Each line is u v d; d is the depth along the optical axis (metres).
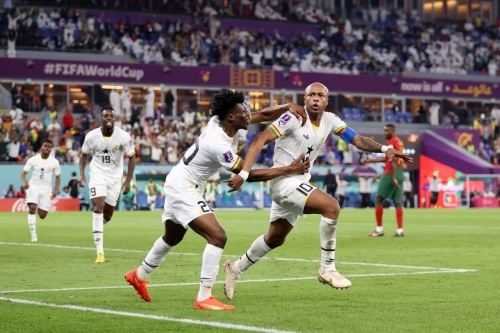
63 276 12.71
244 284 11.58
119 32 56.44
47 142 22.19
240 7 63.94
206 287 9.16
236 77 56.94
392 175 22.38
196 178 9.41
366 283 11.66
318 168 52.28
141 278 9.73
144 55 56.28
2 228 27.80
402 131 60.34
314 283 11.69
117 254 17.06
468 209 50.25
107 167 16.41
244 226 28.92
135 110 52.56
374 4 71.25
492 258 15.84
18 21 52.94
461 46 69.06
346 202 51.94
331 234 10.13
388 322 8.20
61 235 23.98
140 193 48.00
